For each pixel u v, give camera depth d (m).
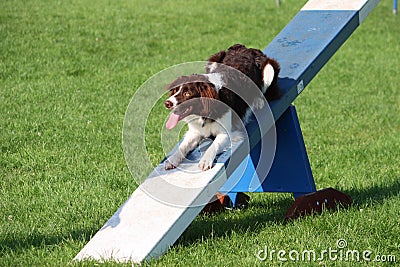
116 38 45.50
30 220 17.69
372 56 45.94
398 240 16.05
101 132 27.14
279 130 17.95
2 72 36.88
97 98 32.84
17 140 25.75
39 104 31.28
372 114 33.38
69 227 17.19
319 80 39.97
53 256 14.98
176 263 14.40
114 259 14.14
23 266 14.46
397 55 46.44
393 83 39.91
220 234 16.42
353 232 16.27
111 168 22.66
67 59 40.31
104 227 15.23
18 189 20.50
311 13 20.77
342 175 22.97
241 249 15.41
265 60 16.92
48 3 53.03
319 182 22.27
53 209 18.64
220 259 14.75
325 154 26.03
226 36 48.25
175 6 55.56
